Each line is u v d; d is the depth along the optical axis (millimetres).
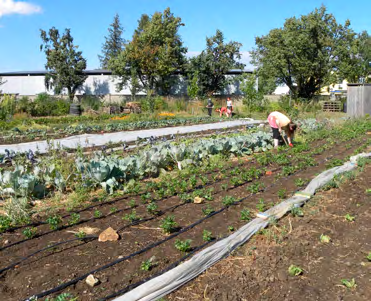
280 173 7789
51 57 38469
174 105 31328
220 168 8195
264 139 11375
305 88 37219
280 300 3271
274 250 4180
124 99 35312
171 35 38125
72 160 7152
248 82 31547
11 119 20766
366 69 39938
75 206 5609
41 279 3521
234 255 4090
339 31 35438
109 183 6305
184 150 8469
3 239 4418
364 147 11273
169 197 6121
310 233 4688
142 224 4941
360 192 6379
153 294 3244
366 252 4160
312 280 3605
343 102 30656
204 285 3498
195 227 4844
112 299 3221
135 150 10211
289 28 35000
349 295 3357
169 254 4062
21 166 6625
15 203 5156
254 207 5641
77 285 3432
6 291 3334
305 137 13414
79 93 41438
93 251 4113
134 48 36469
